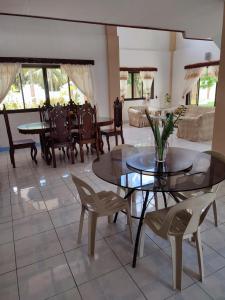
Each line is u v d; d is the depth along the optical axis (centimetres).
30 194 304
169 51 897
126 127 789
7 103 548
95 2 270
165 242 201
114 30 613
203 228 216
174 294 150
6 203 282
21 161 454
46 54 558
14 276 170
